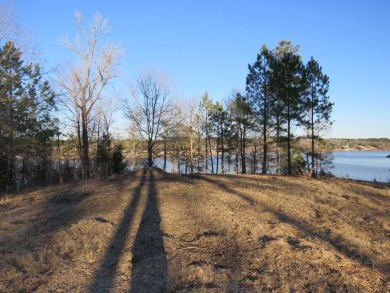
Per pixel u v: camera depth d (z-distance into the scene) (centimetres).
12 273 473
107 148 2830
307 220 757
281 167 3284
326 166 3269
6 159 2053
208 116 4328
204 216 754
